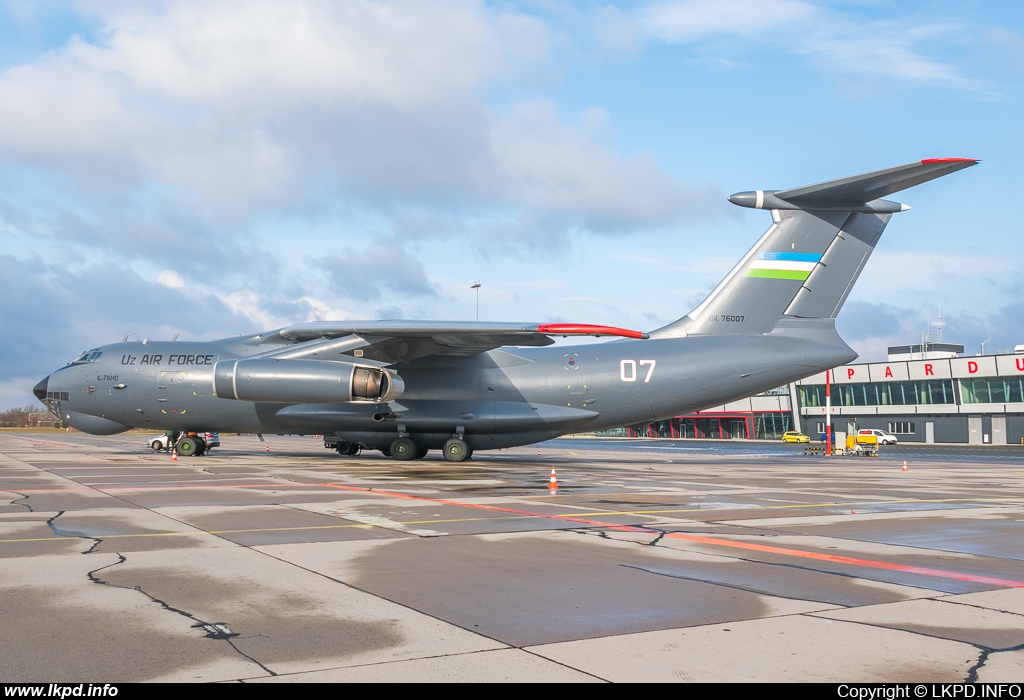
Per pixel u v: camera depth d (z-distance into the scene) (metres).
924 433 67.50
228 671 4.86
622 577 7.58
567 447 53.66
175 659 5.08
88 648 5.29
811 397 74.69
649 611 6.32
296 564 8.09
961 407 64.94
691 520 11.72
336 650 5.29
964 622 6.04
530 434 25.45
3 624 5.82
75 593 6.78
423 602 6.57
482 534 10.16
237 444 48.56
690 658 5.16
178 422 25.52
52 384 26.11
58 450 34.62
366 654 5.21
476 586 7.16
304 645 5.38
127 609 6.26
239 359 22.78
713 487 17.64
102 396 25.38
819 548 9.30
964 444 64.69
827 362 24.28
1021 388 61.19
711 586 7.22
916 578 7.63
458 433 24.98
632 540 9.77
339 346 23.08
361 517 11.62
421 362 25.25
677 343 24.84
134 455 29.05
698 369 24.39
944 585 7.33
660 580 7.46
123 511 12.05
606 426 25.42
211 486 16.30
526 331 21.39
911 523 11.60
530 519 11.62
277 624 5.88
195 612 6.20
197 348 25.31
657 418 25.19
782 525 11.28
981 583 7.43
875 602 6.66
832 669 4.96
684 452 42.81
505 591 6.98
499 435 25.39
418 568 7.94
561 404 24.75
